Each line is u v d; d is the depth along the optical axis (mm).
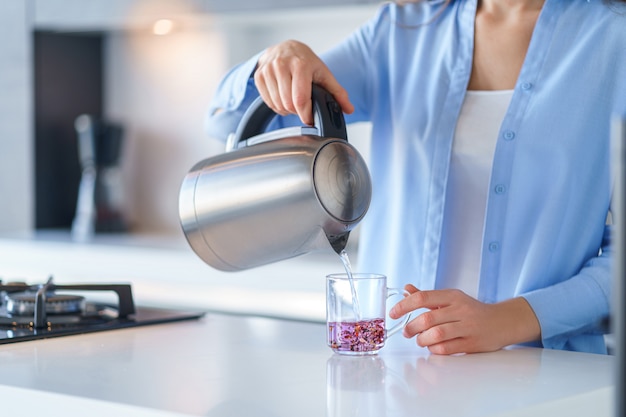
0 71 4012
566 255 1504
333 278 1245
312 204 1215
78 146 4160
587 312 1384
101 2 3699
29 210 3996
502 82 1594
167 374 1115
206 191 1330
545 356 1257
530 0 1588
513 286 1529
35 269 3725
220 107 1634
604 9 1509
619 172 630
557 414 1008
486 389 1049
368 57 1746
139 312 1625
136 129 4148
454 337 1255
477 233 1563
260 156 1278
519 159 1515
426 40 1667
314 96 1312
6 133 4023
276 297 3174
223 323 1539
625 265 628
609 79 1497
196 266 3344
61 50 4051
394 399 992
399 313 1273
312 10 3256
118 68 4188
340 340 1240
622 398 631
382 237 1709
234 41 3844
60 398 1008
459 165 1587
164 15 3562
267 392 1021
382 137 1734
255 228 1286
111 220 4000
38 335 1362
